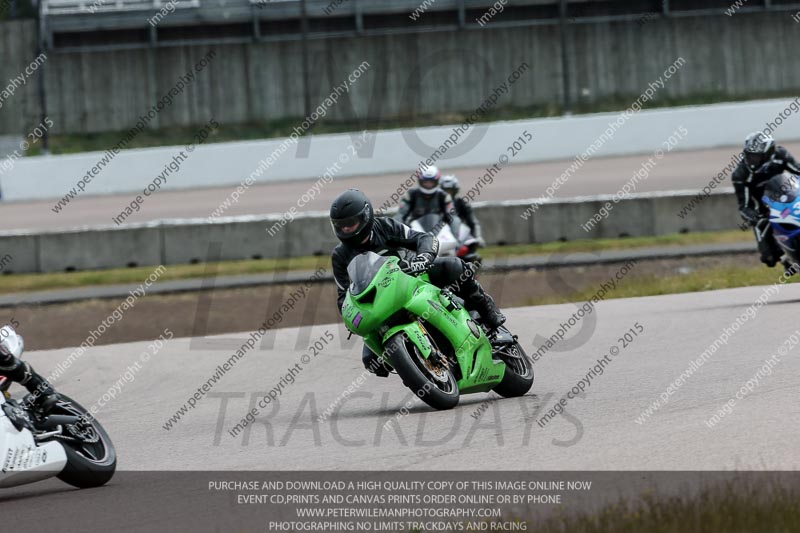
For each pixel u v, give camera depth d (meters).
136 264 81.69
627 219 81.31
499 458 22.69
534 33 143.00
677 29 143.00
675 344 36.72
